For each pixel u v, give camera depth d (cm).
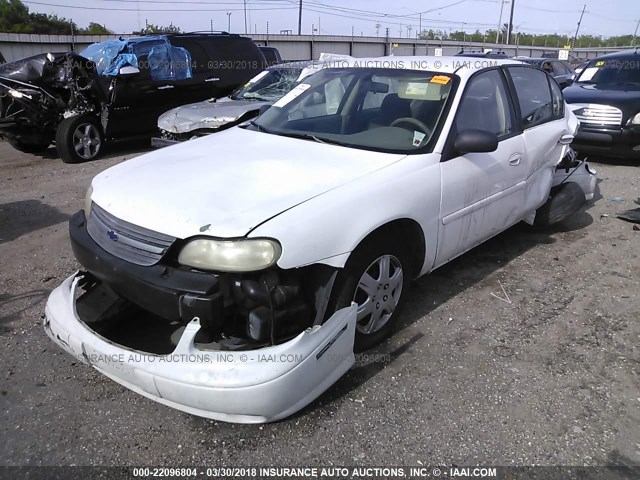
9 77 884
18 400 280
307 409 274
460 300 389
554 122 477
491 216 392
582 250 488
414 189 309
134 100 913
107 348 247
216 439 255
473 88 375
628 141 805
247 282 238
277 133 374
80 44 2375
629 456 247
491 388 292
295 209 255
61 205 628
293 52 3562
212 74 1020
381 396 284
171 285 239
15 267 447
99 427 262
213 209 253
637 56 954
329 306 272
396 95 373
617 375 306
